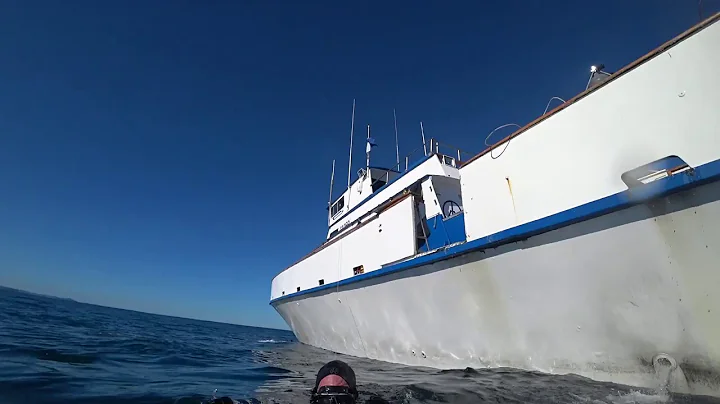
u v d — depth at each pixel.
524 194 5.82
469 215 6.79
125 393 5.11
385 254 8.90
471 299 6.70
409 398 4.77
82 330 15.55
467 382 5.54
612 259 4.73
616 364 4.89
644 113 4.54
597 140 4.96
